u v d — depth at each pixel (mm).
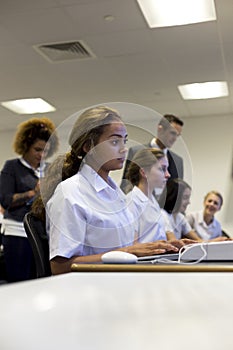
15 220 2086
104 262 781
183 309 225
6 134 6832
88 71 4316
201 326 191
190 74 4445
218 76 4508
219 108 5754
